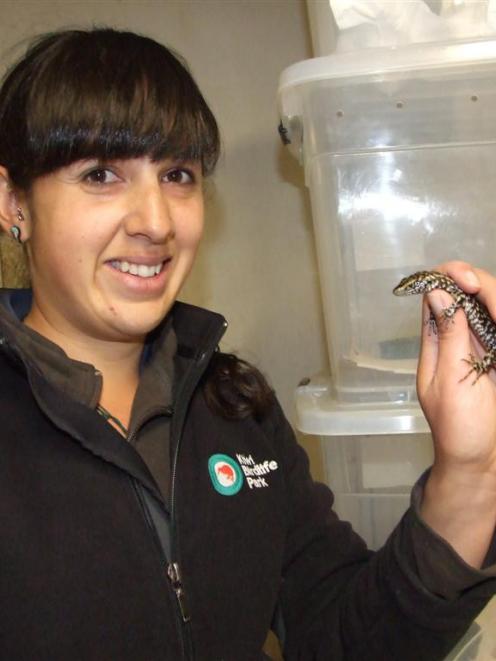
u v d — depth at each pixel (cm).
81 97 49
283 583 64
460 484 52
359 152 75
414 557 53
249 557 57
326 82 71
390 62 69
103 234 51
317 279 109
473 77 71
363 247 77
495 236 76
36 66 50
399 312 77
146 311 54
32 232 53
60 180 50
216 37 107
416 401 75
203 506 56
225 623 54
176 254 56
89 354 57
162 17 106
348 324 78
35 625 47
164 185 54
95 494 51
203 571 54
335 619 60
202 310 63
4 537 48
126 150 50
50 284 53
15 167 51
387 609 55
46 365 54
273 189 108
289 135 83
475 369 52
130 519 52
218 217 109
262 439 64
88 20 105
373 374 76
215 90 107
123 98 49
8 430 52
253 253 109
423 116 73
